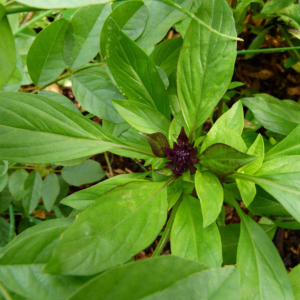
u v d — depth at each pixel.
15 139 0.14
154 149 0.14
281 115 0.18
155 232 0.12
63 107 0.15
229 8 0.14
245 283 0.13
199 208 0.14
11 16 0.22
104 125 0.17
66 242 0.11
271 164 0.14
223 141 0.14
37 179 0.20
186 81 0.15
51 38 0.15
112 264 0.11
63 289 0.11
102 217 0.12
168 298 0.10
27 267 0.11
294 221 0.16
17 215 0.25
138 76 0.15
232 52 0.15
